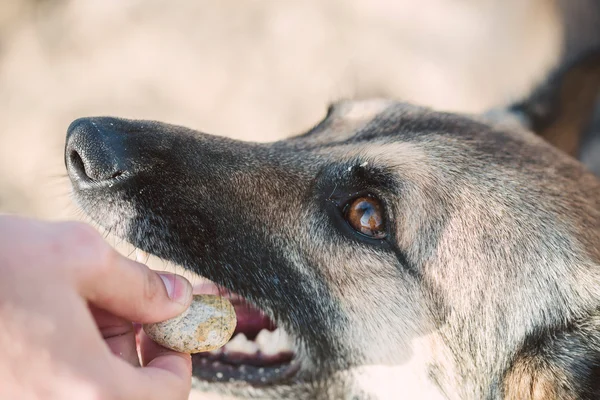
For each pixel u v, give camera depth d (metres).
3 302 0.22
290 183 0.36
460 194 0.34
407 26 0.66
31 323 0.22
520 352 0.34
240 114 0.64
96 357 0.22
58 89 0.66
